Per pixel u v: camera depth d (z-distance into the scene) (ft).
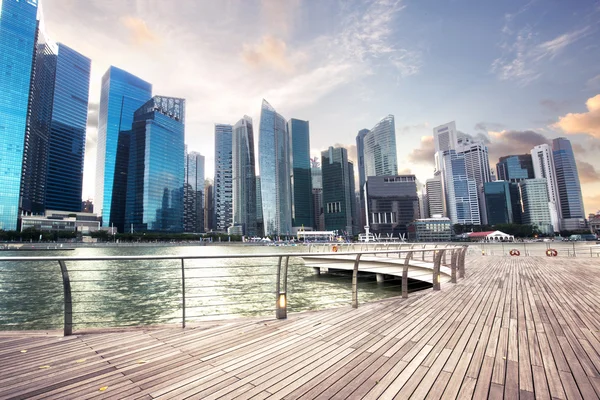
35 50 506.48
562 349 14.37
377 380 10.89
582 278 42.73
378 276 78.48
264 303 63.00
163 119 621.72
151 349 13.99
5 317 54.80
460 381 10.88
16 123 470.80
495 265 65.31
